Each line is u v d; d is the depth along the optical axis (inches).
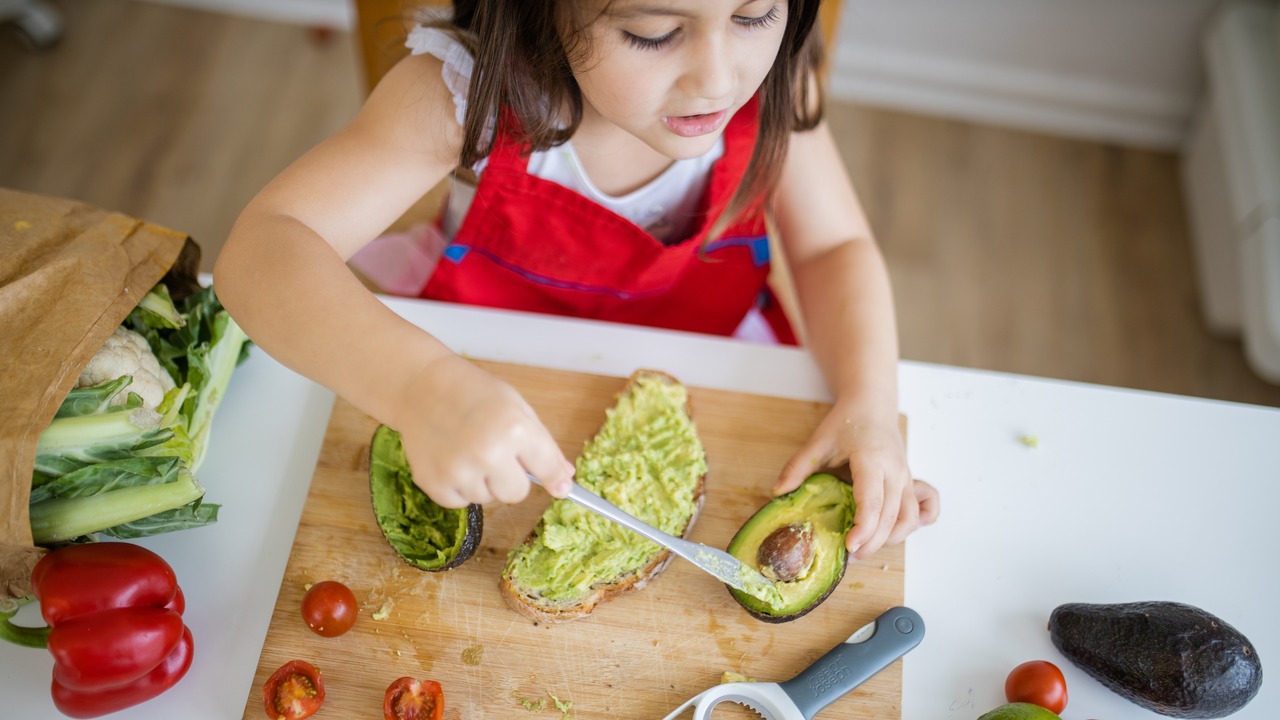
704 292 54.2
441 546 38.6
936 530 40.9
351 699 35.7
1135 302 91.0
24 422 32.9
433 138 42.1
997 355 87.5
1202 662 34.3
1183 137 100.4
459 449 31.0
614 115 36.0
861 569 39.3
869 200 96.0
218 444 42.1
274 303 35.2
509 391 32.0
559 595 37.3
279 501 40.8
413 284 55.7
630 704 35.9
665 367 45.3
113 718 35.4
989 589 39.5
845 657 36.4
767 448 42.5
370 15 57.1
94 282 36.3
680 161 47.6
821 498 39.6
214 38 101.8
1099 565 40.2
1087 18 94.2
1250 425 44.4
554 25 35.2
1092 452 43.4
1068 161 99.9
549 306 54.2
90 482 35.2
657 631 37.4
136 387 36.7
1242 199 80.2
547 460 32.0
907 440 43.5
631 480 39.9
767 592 36.8
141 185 91.7
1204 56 93.7
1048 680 35.8
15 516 32.5
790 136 47.2
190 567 38.9
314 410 43.3
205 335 41.5
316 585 37.1
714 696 35.5
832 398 44.7
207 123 96.0
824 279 48.3
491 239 49.8
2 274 36.2
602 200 48.6
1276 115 81.0
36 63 98.4
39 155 92.5
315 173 40.4
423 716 34.9
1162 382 86.4
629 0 30.8
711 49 32.3
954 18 96.6
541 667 36.5
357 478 40.9
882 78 102.1
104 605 33.3
